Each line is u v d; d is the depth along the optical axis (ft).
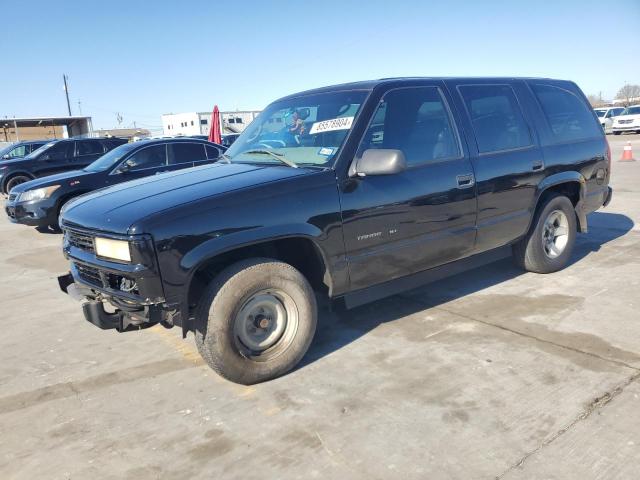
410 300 16.11
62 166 47.42
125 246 9.95
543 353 12.09
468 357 12.12
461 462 8.51
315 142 12.84
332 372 11.82
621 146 72.38
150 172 32.22
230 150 15.24
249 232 10.66
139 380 12.09
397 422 9.73
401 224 12.84
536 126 16.53
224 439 9.58
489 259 16.03
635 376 10.84
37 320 16.56
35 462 9.25
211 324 10.71
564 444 8.80
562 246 17.87
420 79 14.07
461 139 14.29
